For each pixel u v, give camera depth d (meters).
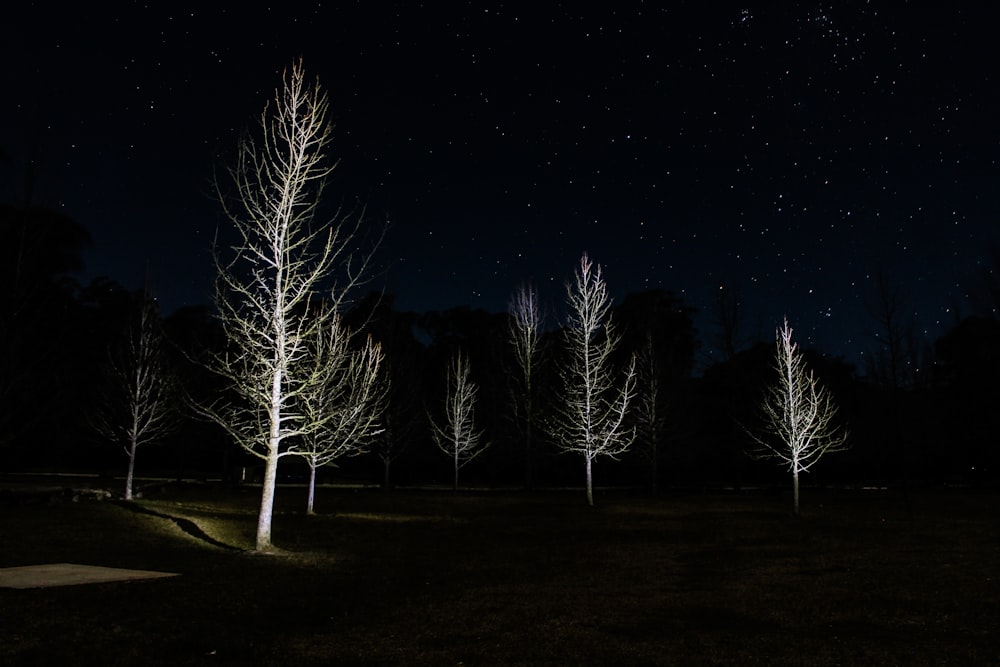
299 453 16.94
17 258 22.05
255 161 16.39
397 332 43.72
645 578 12.96
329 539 18.89
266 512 15.79
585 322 35.22
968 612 9.96
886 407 41.53
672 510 28.42
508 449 44.25
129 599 9.63
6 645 7.13
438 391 51.19
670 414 40.53
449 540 19.06
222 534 18.67
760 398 44.56
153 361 27.88
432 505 30.16
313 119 16.92
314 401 22.16
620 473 48.50
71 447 44.56
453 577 12.91
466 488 42.22
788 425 28.28
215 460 51.66
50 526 17.55
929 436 41.69
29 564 12.44
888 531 21.08
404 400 41.09
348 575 12.82
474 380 50.53
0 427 25.47
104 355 40.25
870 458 45.97
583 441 32.59
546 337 49.31
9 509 20.69
